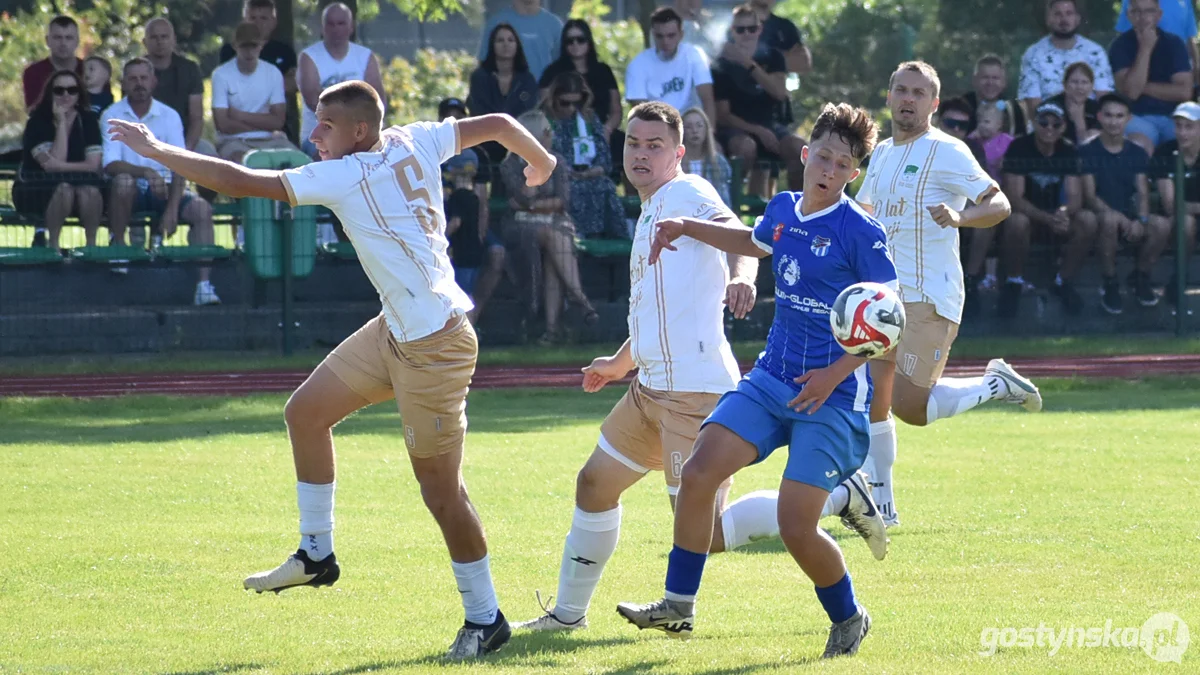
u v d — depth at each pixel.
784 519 17.45
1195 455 34.62
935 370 28.80
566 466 33.91
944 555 23.86
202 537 25.69
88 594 21.52
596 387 21.34
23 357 55.97
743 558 24.31
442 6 90.50
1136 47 65.06
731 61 62.25
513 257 58.25
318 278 58.91
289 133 62.31
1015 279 61.41
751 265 19.62
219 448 36.78
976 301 61.59
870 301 17.14
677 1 64.81
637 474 20.02
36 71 59.31
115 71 83.62
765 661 17.31
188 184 60.41
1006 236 61.16
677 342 19.52
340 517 27.59
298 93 63.03
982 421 41.66
